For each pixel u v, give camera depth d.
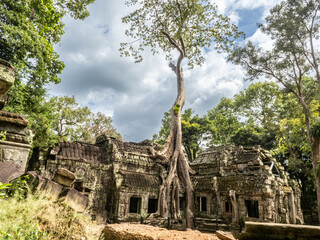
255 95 36.59
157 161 21.55
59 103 32.50
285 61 26.05
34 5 11.35
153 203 21.34
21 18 13.30
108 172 18.50
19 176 4.56
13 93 13.22
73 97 33.50
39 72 14.76
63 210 4.52
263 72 27.47
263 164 20.14
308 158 28.66
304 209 27.84
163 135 45.50
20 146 5.61
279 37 25.72
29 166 16.52
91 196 16.95
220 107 42.38
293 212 19.97
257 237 2.89
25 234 3.32
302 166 28.06
